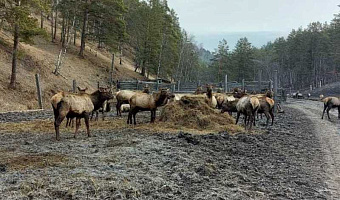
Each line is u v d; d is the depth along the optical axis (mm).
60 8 40312
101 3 40938
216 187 6770
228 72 78438
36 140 10758
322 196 6715
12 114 18188
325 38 77250
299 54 82938
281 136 13766
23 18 23078
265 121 19125
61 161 7898
